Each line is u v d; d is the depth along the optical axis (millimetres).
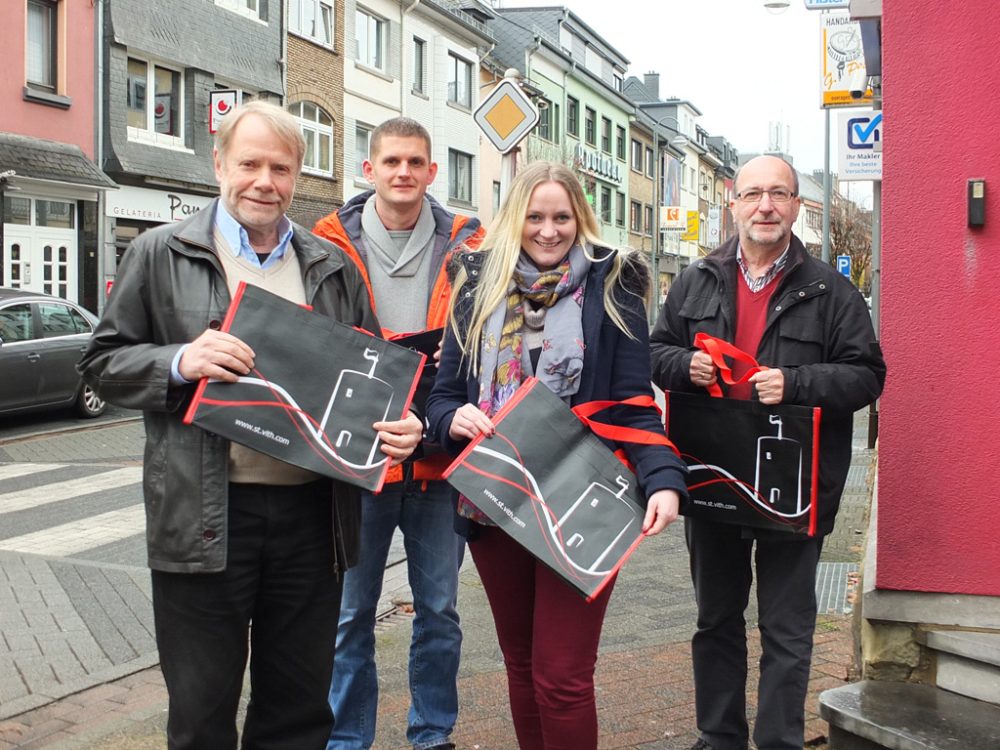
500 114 9242
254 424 2373
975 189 3248
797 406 3051
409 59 27922
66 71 17047
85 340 12906
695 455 3188
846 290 3193
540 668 2684
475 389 2848
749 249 3279
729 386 3254
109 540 6910
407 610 5383
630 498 2678
